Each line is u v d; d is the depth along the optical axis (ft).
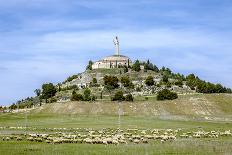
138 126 451.94
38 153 214.48
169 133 358.02
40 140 284.20
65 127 434.30
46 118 603.67
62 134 337.93
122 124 482.28
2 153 214.48
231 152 213.46
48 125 468.34
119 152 216.74
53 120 561.84
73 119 577.43
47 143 268.82
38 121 544.21
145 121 531.09
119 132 369.09
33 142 274.16
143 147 236.63
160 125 466.70
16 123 506.48
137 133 360.07
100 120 556.51
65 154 210.59
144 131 373.20
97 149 230.48
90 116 653.30
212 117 597.52
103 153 213.46
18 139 290.76
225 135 337.52
